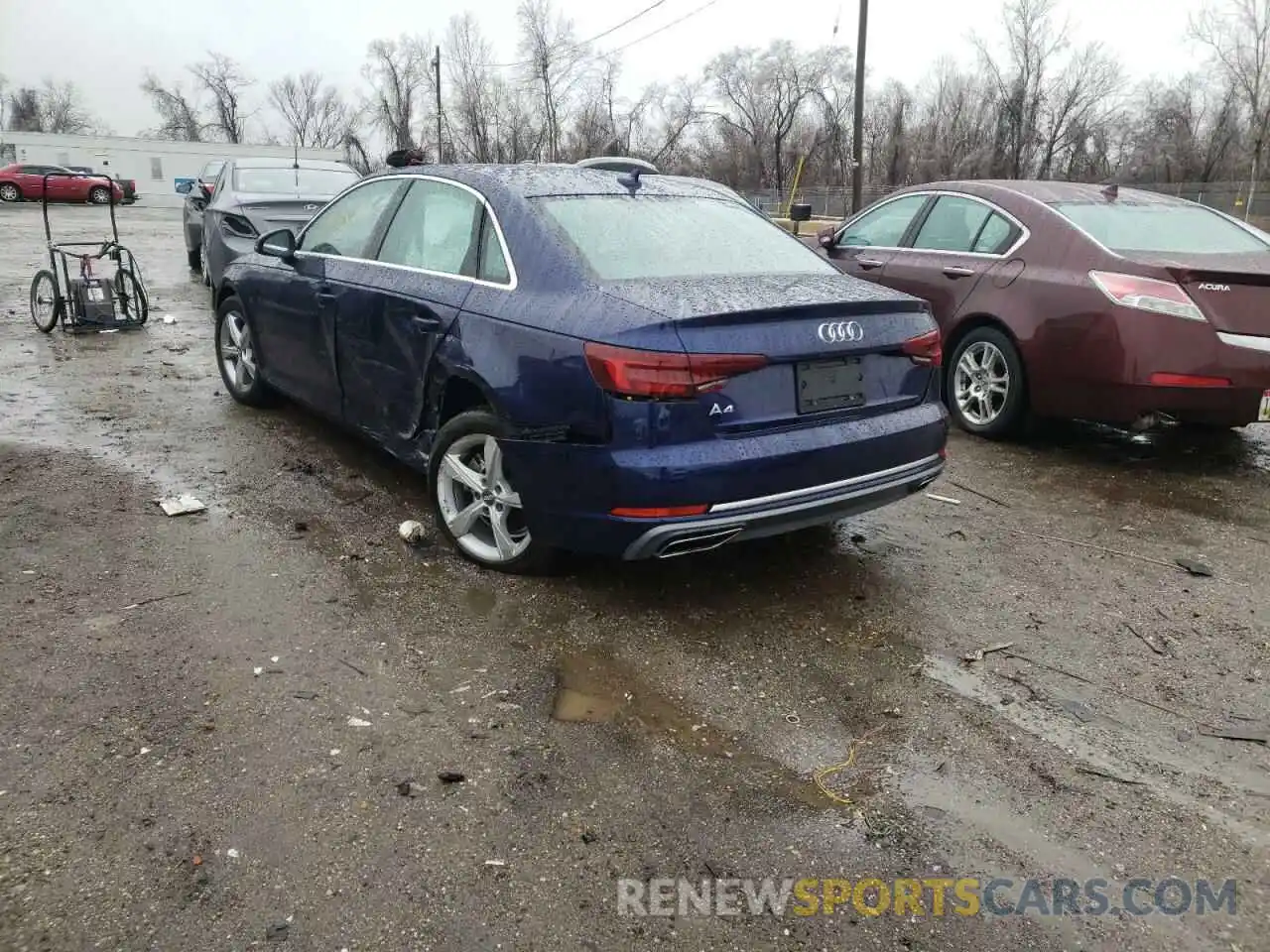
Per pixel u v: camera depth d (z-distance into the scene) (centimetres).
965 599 400
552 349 348
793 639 362
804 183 5638
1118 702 325
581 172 448
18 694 305
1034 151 5675
